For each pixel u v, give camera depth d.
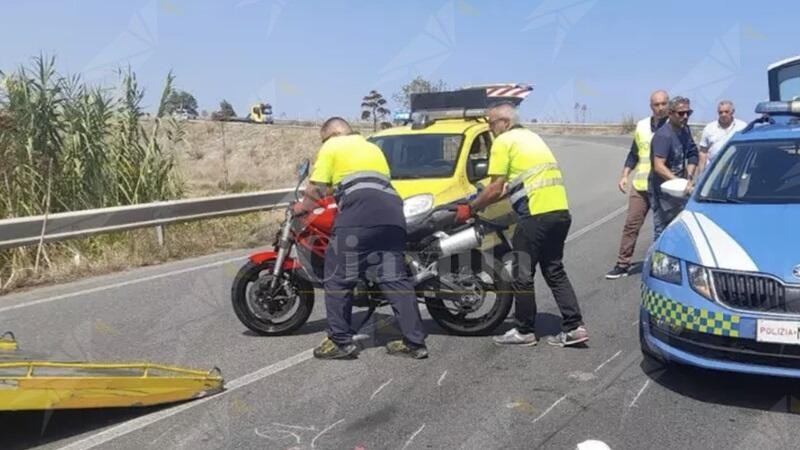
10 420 4.68
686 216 5.51
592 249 10.46
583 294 7.82
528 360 5.74
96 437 4.46
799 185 5.62
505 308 6.23
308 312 6.42
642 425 4.52
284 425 4.60
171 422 4.67
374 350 6.06
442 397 5.03
